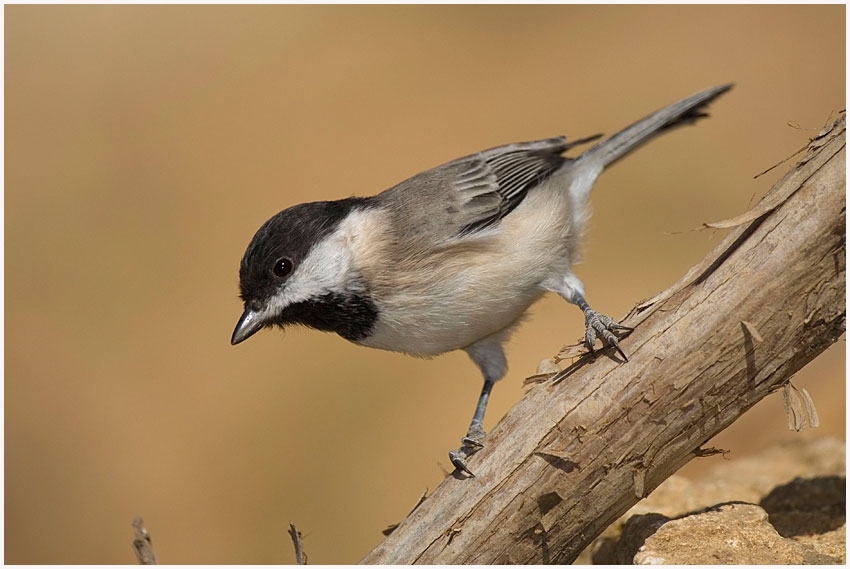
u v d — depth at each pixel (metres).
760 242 4.99
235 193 14.69
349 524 11.74
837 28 15.82
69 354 13.30
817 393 9.13
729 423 5.19
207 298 13.84
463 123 15.12
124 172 14.94
